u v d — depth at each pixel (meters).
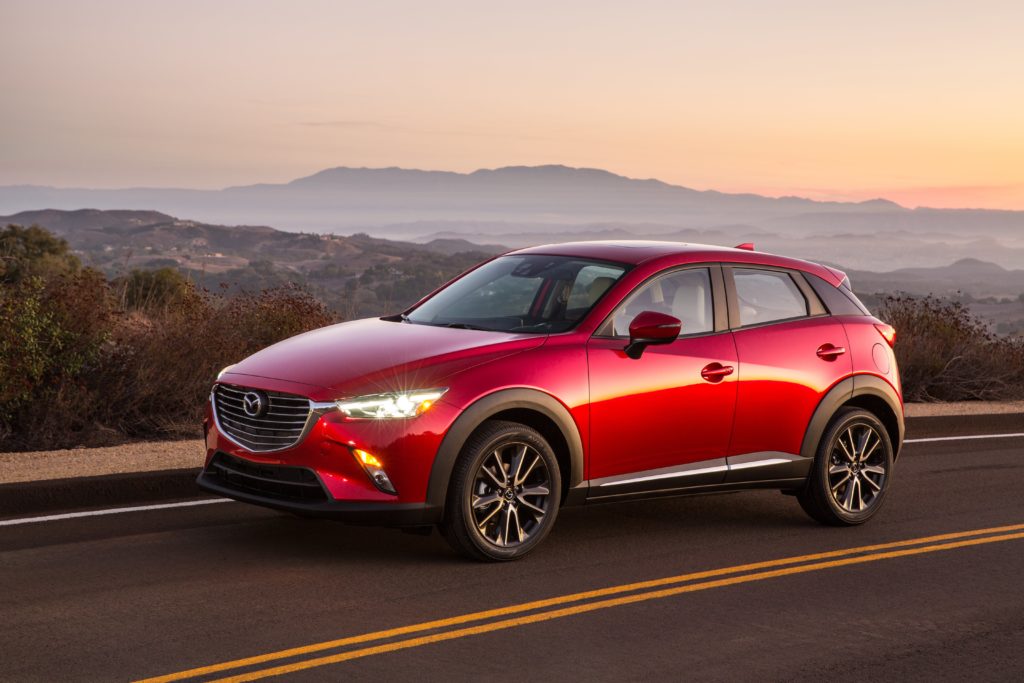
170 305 13.25
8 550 6.66
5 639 5.09
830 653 5.28
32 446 10.12
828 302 8.23
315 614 5.59
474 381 6.43
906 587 6.52
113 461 8.84
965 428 13.45
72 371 10.70
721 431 7.42
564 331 6.95
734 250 7.96
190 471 8.30
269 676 4.70
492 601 5.91
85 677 4.62
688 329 7.40
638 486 7.10
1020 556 7.32
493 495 6.57
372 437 6.20
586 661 5.04
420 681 4.70
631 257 7.50
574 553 7.02
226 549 6.81
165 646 5.04
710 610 5.92
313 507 6.20
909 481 9.97
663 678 4.85
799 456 7.82
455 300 7.58
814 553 7.27
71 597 5.76
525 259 7.81
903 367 16.34
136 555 6.62
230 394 6.64
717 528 7.90
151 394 11.09
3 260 13.05
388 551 6.87
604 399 6.87
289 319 13.50
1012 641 5.54
